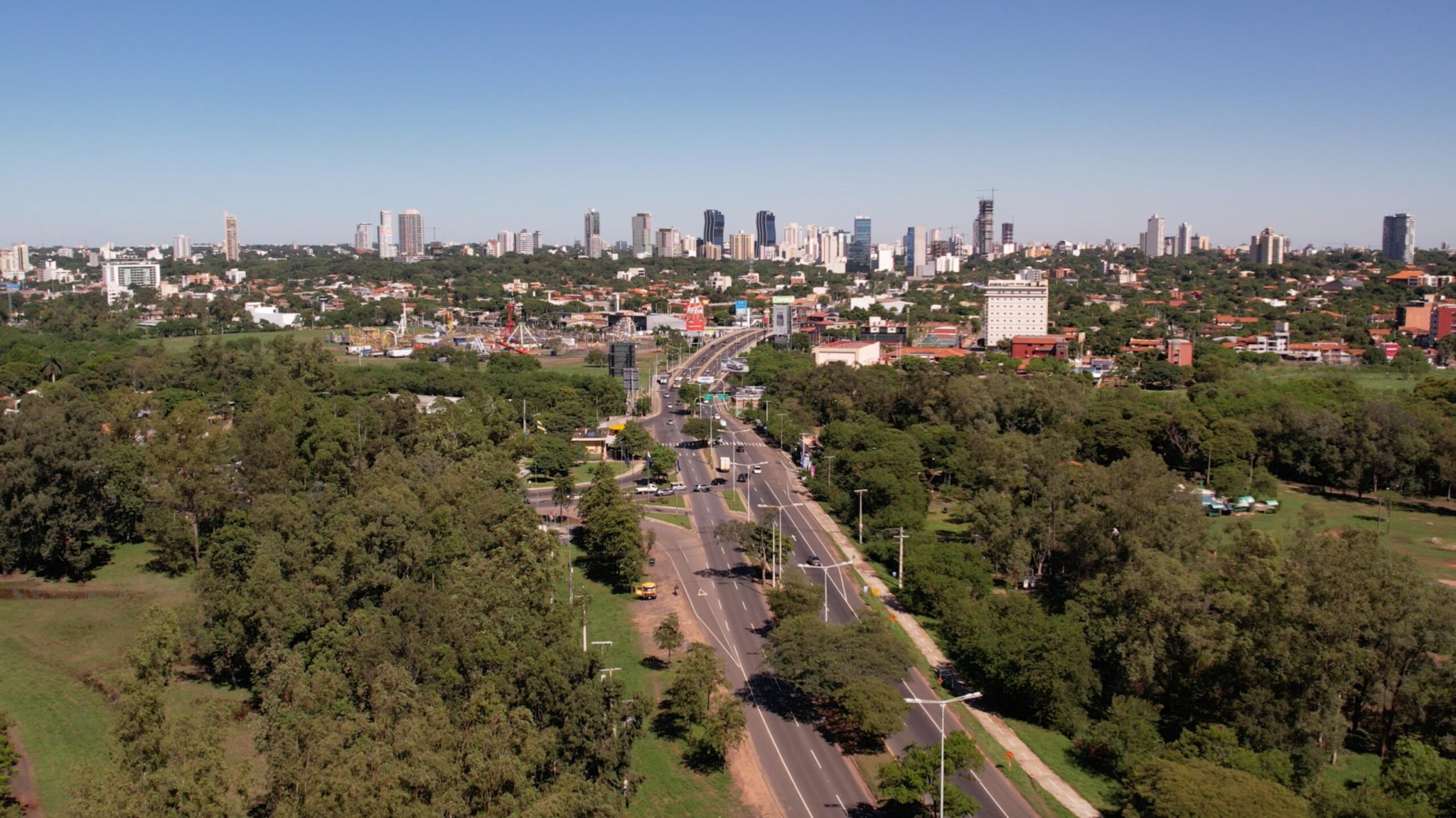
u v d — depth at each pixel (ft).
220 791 329.31
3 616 624.18
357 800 303.68
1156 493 605.73
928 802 406.82
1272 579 472.03
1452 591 494.18
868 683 466.29
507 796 337.11
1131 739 440.86
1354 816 375.25
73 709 499.51
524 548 588.50
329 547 534.37
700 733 483.92
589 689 412.57
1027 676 492.54
